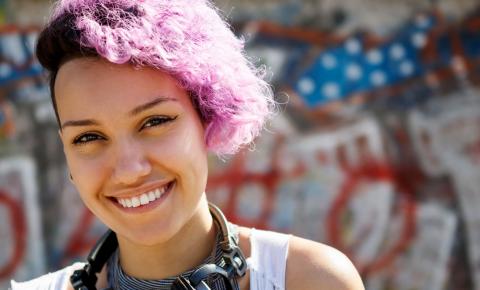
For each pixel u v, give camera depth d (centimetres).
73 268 170
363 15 516
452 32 523
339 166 508
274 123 503
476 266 512
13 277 486
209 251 160
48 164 493
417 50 519
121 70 142
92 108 142
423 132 516
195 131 150
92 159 145
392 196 510
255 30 506
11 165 489
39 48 149
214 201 496
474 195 514
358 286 157
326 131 509
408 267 509
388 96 515
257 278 155
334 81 512
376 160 511
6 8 489
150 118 144
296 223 502
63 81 145
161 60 142
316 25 512
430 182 513
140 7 146
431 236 511
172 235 148
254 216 499
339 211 506
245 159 501
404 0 520
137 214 146
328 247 162
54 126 494
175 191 148
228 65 158
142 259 156
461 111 519
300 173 505
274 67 507
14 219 488
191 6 153
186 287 145
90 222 494
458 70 521
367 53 515
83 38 142
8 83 490
